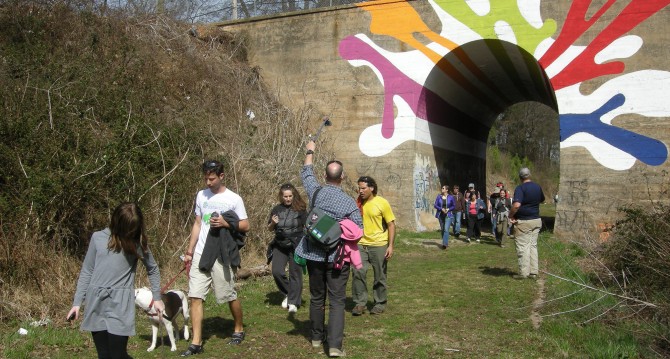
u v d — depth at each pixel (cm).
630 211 984
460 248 1675
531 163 5250
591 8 1792
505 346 688
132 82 1437
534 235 1137
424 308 893
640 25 1747
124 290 499
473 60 2123
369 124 2022
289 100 2127
